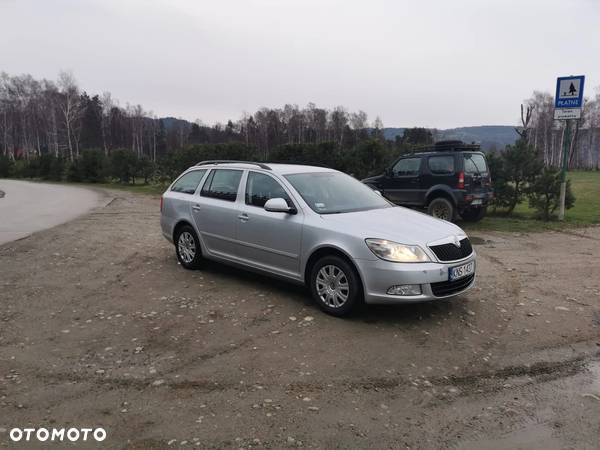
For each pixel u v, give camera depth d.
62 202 20.38
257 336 4.96
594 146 75.19
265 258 6.26
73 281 7.09
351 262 5.29
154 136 89.19
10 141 78.94
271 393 3.86
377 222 5.53
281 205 5.82
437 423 3.50
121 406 3.68
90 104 94.44
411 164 12.70
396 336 4.97
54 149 73.88
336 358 4.48
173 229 7.75
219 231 6.88
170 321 5.41
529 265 8.14
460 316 5.58
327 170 6.95
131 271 7.62
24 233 11.59
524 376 4.22
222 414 3.56
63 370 4.26
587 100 75.06
